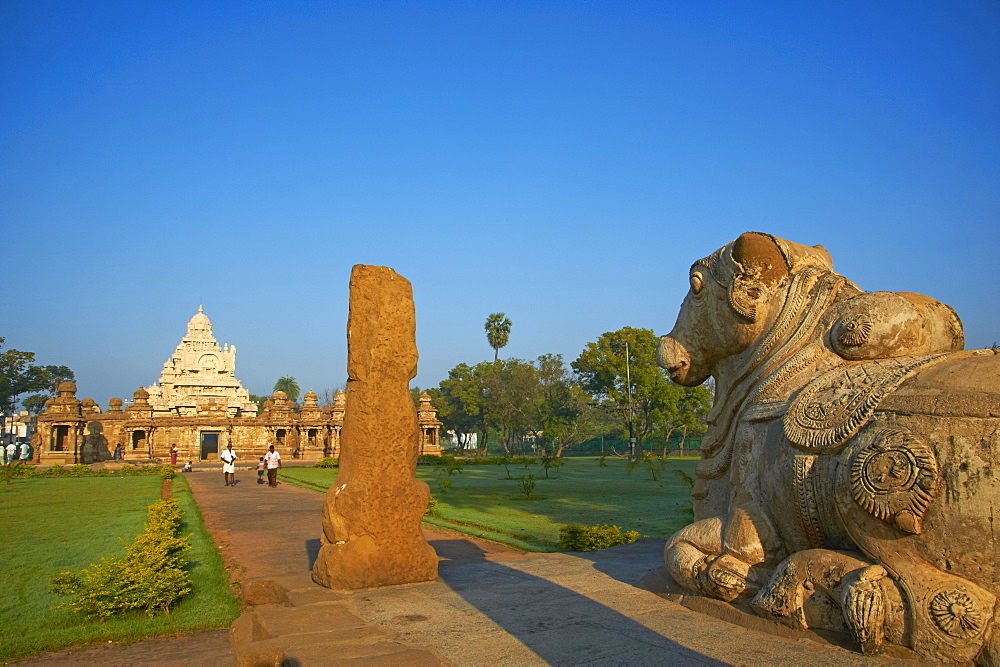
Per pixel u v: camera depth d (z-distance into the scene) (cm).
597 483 2592
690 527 584
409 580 660
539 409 6088
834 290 575
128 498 2012
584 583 651
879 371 488
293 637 479
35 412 8850
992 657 375
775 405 540
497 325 7250
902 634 403
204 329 6003
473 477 3042
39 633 654
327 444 5094
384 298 692
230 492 2314
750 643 451
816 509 475
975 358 448
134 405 4778
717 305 642
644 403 5125
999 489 388
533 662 426
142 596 714
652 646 452
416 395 8150
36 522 1455
